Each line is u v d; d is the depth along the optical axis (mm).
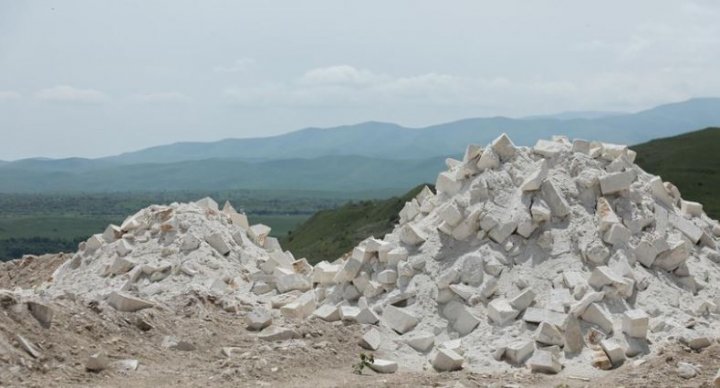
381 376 14914
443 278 17953
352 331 17453
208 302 19047
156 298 19172
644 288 17422
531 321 16391
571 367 15180
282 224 155000
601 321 16000
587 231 18375
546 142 20906
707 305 17094
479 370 15414
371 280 19188
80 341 14367
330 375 14844
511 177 19953
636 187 20188
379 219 78125
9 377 12289
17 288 22984
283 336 16844
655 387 13172
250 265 23953
